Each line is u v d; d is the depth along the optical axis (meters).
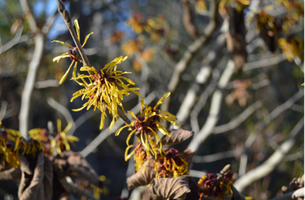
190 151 1.09
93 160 5.02
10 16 4.18
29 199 1.16
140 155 1.04
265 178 5.37
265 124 4.09
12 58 4.73
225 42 3.27
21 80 5.44
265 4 2.74
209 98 7.45
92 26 5.34
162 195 0.95
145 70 3.58
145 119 0.90
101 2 4.07
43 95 5.99
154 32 3.34
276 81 5.43
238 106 6.43
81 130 4.64
